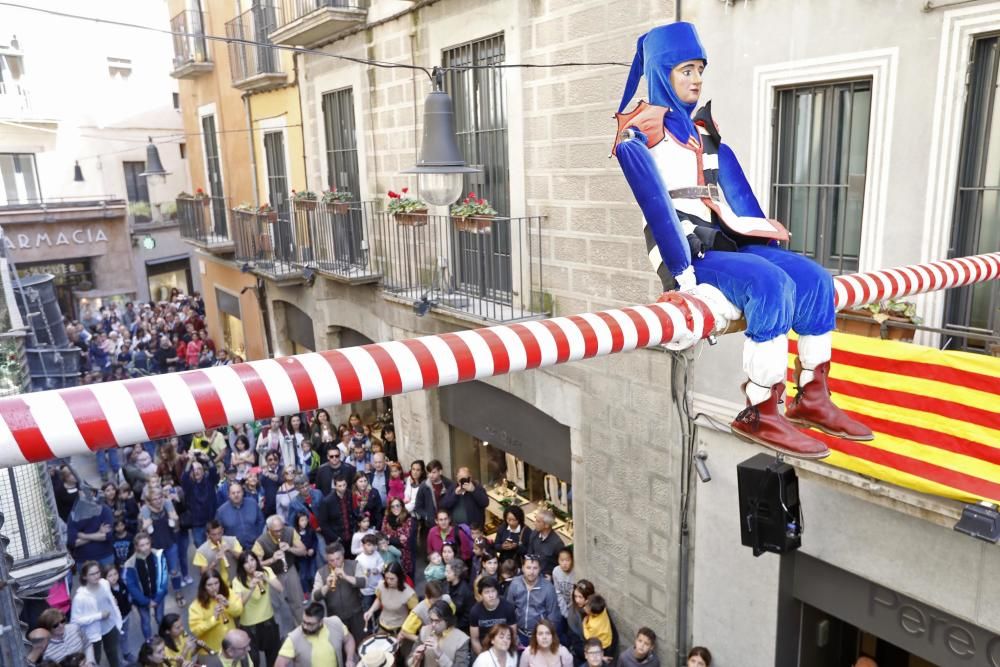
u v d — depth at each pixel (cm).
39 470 684
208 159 1733
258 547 741
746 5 540
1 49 2142
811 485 540
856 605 536
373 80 1013
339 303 1208
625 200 655
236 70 1419
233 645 578
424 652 595
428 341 228
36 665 548
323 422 1106
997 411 408
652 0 601
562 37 692
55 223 2223
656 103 267
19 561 652
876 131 483
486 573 693
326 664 591
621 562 724
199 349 1770
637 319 248
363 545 740
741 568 602
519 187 781
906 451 451
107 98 2378
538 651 594
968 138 454
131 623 842
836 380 485
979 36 434
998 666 455
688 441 629
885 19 467
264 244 1336
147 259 2478
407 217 862
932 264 354
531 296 793
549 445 820
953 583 464
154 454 1230
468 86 847
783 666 591
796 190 555
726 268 253
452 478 1041
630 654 630
